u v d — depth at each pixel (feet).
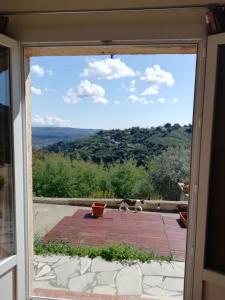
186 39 5.97
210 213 6.23
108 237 13.23
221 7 5.57
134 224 15.28
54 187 22.91
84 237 13.20
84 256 10.84
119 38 6.18
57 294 8.13
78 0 6.20
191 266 6.50
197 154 6.22
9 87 6.30
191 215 6.46
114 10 6.05
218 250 6.30
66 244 12.08
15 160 6.46
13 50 6.25
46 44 6.58
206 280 6.21
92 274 9.46
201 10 5.83
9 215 6.69
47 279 9.05
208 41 5.66
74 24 6.28
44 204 20.02
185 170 21.45
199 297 6.34
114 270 9.77
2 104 6.44
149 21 6.04
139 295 8.22
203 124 5.91
